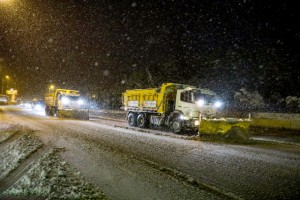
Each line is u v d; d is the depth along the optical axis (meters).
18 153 10.05
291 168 8.41
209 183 6.84
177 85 18.69
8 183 7.06
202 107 16.59
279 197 5.96
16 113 34.72
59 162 8.41
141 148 11.30
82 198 5.59
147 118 20.50
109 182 6.84
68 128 18.11
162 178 7.23
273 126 20.48
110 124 22.50
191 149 11.34
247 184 6.79
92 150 10.66
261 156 10.20
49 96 31.53
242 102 27.70
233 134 14.26
